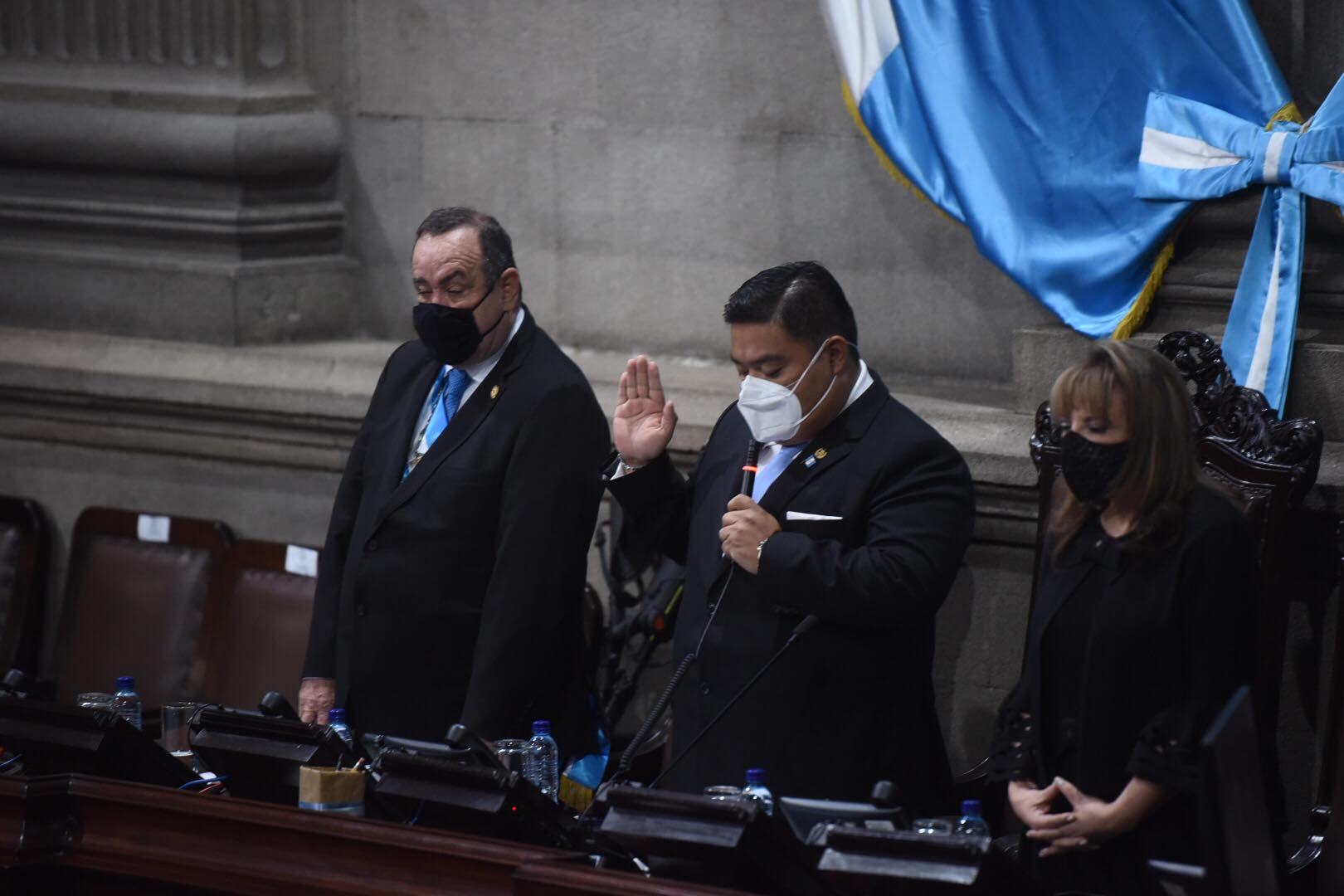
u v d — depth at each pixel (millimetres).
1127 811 8750
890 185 14312
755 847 8461
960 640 13047
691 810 8562
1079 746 9016
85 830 10312
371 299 17062
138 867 10055
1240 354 11969
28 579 16984
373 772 10133
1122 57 12555
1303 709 11562
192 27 16656
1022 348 13000
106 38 17078
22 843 10180
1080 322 12664
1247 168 11938
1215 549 8734
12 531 17125
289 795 10328
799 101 14617
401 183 16688
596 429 11547
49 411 16953
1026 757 9211
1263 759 10297
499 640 11148
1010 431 12797
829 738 10070
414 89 16453
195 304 16641
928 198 13445
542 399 11406
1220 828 7375
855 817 8641
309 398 15469
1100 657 8938
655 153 15336
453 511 11414
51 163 17219
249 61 16547
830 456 10211
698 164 15156
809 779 10062
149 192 16969
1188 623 8766
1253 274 12000
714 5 14867
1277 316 11859
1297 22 12164
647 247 15500
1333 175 11633
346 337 17125
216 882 9828
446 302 11359
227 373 15977
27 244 17625
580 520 11406
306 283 16812
